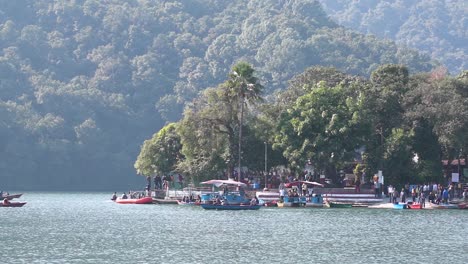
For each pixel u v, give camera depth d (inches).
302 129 7564.0
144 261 3843.5
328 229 5241.1
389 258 3976.4
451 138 7465.6
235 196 7165.4
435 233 5024.6
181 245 4416.8
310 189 7539.4
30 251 4168.3
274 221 5802.2
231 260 3885.3
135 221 5915.4
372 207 7313.0
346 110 7652.6
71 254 4062.5
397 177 7672.2
